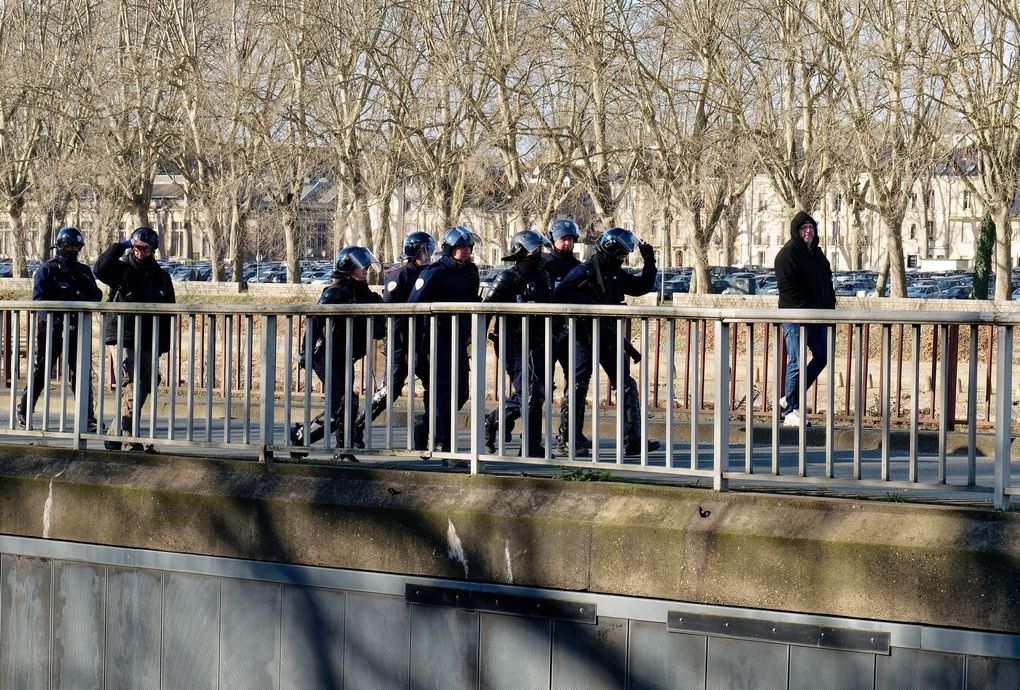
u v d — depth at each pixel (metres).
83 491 18.50
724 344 15.22
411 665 16.53
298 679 17.22
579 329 20.47
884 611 14.05
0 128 95.75
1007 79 74.00
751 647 14.73
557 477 16.30
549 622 15.79
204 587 17.78
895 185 77.25
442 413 18.95
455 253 19.67
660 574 15.11
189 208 99.44
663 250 89.69
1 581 19.06
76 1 97.62
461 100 76.50
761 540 14.61
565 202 84.31
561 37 76.44
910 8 71.62
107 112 88.94
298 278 89.25
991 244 86.56
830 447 14.77
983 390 29.25
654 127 78.88
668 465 15.55
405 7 78.31
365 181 80.50
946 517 13.99
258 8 78.38
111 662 18.34
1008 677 13.60
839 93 77.69
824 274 23.50
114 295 22.55
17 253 99.25
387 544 16.61
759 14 79.19
